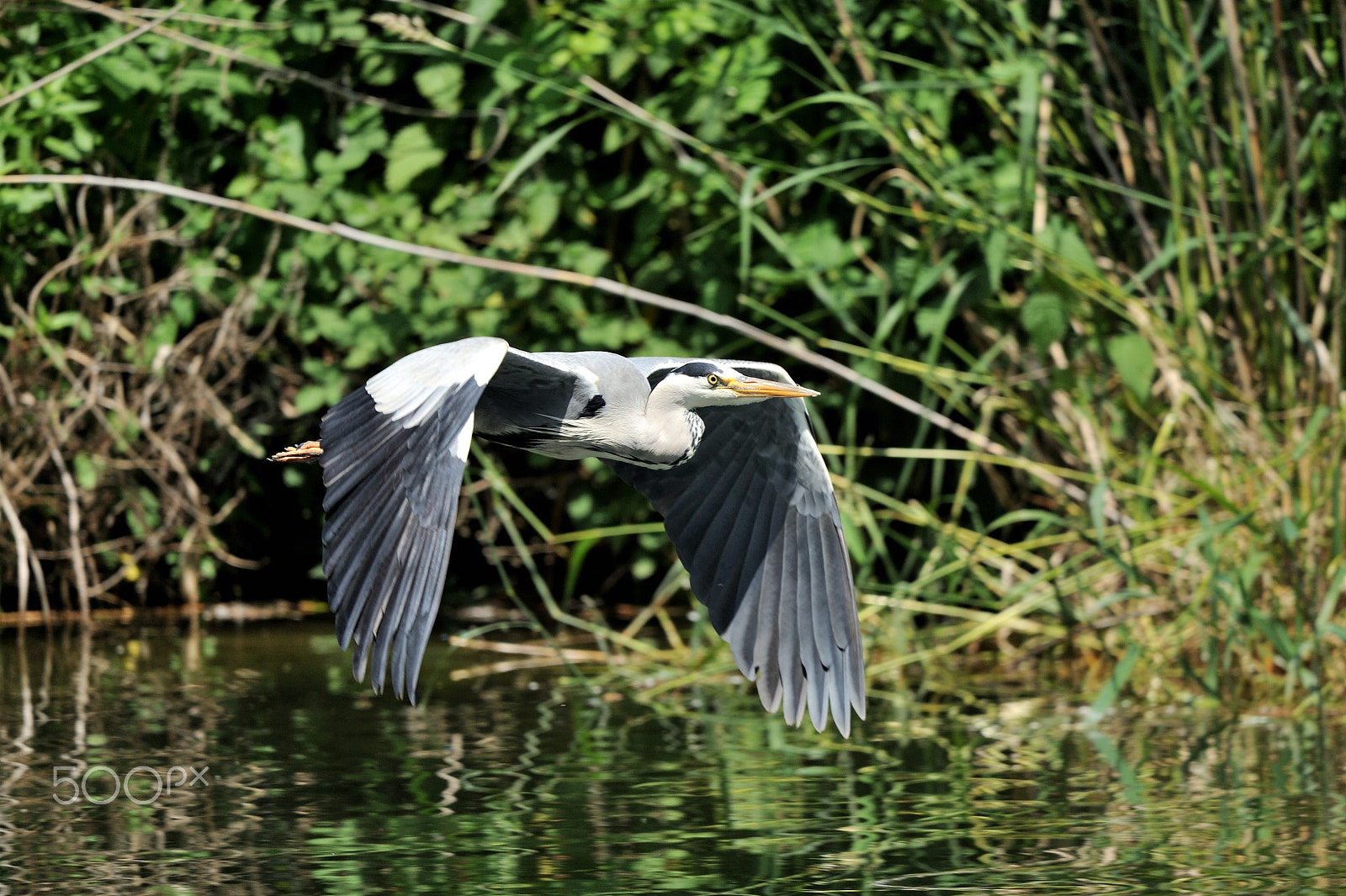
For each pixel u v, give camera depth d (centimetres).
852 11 1250
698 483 768
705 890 651
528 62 1252
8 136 1295
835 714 727
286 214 1329
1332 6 1185
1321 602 1091
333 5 1326
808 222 1285
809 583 743
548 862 686
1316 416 1026
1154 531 1166
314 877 663
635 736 944
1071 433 1227
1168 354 1159
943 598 1258
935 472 1195
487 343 586
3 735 917
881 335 1147
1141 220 1162
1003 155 1186
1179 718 1013
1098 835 734
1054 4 1180
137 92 1325
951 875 675
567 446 738
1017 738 951
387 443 570
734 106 1247
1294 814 773
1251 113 1097
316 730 946
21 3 1259
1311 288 1166
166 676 1112
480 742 921
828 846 715
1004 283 1309
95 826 736
